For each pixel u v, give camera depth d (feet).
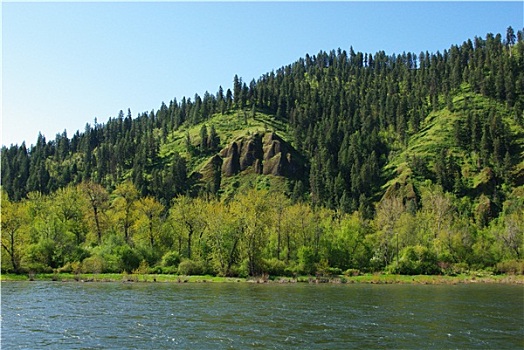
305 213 366.02
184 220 346.13
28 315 143.95
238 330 124.77
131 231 367.25
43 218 342.64
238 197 334.44
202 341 112.27
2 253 278.67
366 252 372.99
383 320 142.10
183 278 284.00
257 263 309.83
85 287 227.40
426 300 194.29
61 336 116.37
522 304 182.29
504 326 133.59
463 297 208.13
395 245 391.45
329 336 118.93
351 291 233.14
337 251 360.48
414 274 347.15
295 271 320.09
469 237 406.82
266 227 323.16
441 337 119.03
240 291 221.66
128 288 226.17
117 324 131.03
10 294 195.31
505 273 368.89
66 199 377.71
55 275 272.51
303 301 185.88
